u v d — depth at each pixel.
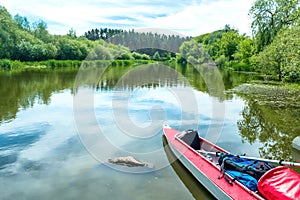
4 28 40.84
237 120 9.98
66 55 40.88
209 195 5.07
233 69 36.97
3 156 6.46
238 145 7.46
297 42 14.87
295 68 15.23
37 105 11.82
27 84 18.48
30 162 6.16
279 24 25.52
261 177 4.48
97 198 4.79
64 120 9.46
